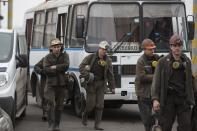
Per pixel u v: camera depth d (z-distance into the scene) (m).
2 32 18.11
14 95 16.67
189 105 11.95
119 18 20.20
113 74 18.56
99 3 20.17
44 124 19.48
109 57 18.77
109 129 18.30
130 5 20.30
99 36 20.08
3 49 17.38
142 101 14.72
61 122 19.98
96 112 18.12
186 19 20.50
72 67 21.14
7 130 11.05
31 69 25.64
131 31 20.17
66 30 21.94
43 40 24.64
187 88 11.78
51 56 17.61
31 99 28.83
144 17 20.30
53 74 17.53
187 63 11.81
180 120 11.92
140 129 18.30
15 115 17.41
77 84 20.73
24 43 21.19
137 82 14.76
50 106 17.67
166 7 20.48
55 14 23.39
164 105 11.87
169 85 11.83
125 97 19.81
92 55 17.88
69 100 21.98
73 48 21.09
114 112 23.44
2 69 16.41
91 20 20.11
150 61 14.74
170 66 11.81
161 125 12.02
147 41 14.76
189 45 20.44
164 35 20.33
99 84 17.89
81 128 18.48
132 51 20.02
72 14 21.41
